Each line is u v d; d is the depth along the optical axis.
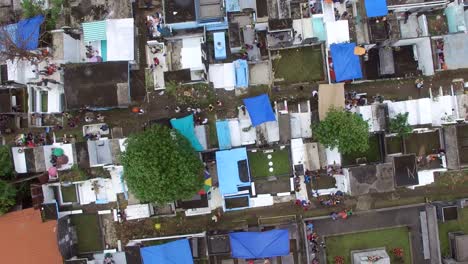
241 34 28.16
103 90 27.27
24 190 28.05
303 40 28.22
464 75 28.77
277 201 28.88
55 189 28.50
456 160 26.78
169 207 28.28
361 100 28.47
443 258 28.95
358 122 25.67
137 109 28.81
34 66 28.03
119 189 28.28
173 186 24.09
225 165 27.38
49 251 27.02
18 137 28.97
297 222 28.89
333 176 28.78
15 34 27.47
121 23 27.78
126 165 24.84
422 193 28.95
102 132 28.84
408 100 28.34
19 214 26.98
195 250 27.70
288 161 28.47
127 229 28.86
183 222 28.97
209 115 28.92
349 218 29.05
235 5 27.80
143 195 24.72
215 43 27.98
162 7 28.64
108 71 27.34
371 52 28.48
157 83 28.81
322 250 28.92
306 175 28.34
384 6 27.36
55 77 28.30
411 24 28.78
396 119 27.28
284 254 27.14
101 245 28.88
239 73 28.05
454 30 28.06
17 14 28.78
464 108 27.75
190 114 28.70
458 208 29.02
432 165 28.36
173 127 27.45
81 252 28.84
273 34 28.02
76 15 28.23
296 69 29.00
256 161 28.56
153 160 23.61
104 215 28.92
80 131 29.02
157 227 28.86
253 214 29.02
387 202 28.97
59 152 27.86
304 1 28.53
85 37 27.73
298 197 28.62
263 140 27.89
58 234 26.89
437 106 27.98
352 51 27.36
